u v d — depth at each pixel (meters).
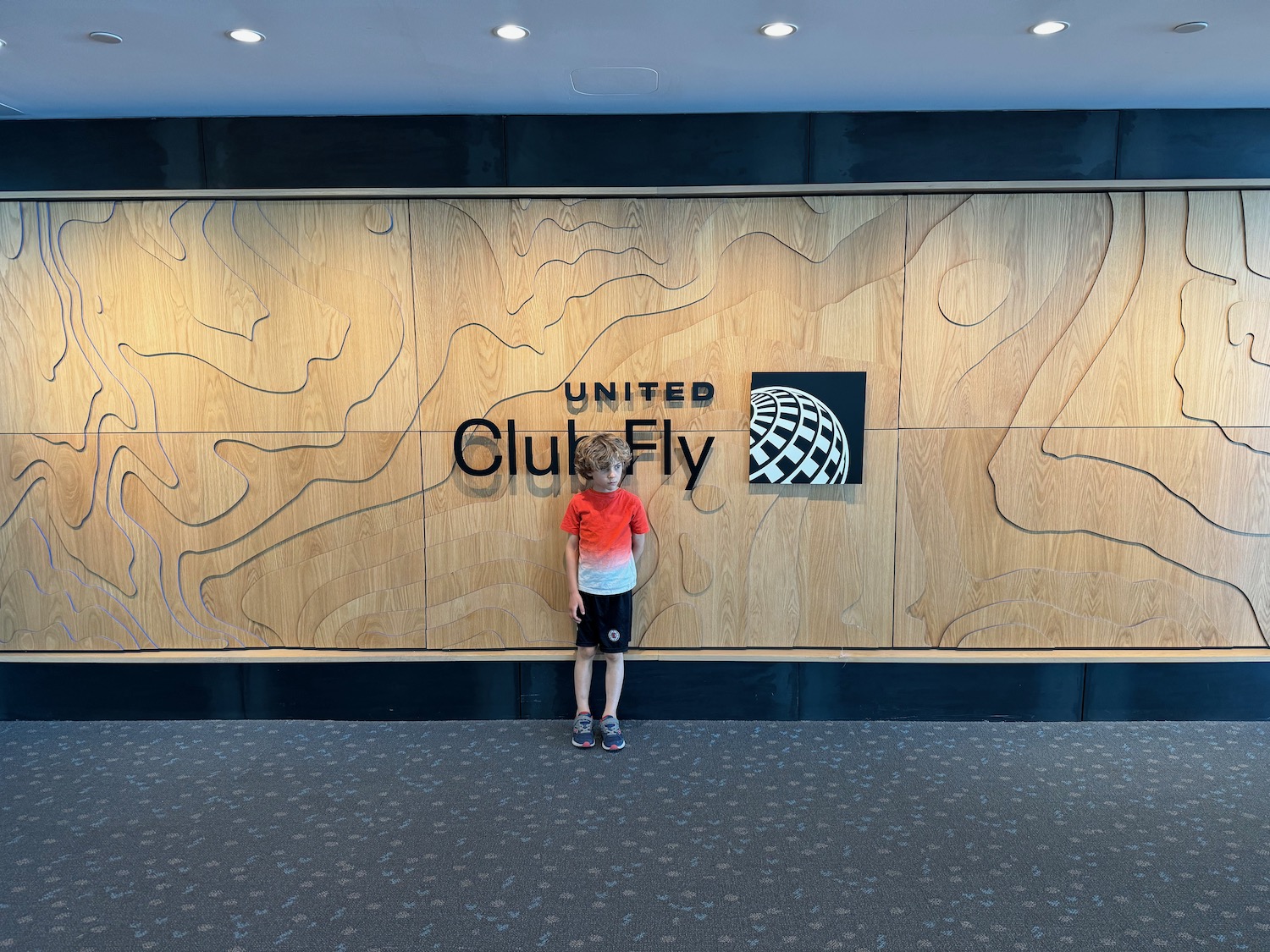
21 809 2.90
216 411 3.49
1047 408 3.43
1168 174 3.29
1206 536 3.50
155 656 3.59
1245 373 3.40
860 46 2.64
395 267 3.40
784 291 3.40
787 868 2.54
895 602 3.56
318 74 2.86
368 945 2.20
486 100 3.14
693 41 2.61
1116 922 2.28
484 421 3.47
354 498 3.53
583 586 3.36
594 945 2.20
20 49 2.62
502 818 2.83
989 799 2.95
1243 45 2.65
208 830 2.76
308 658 3.59
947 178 3.31
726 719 3.59
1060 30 2.53
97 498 3.54
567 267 3.40
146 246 3.40
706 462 3.49
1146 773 3.13
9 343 3.45
